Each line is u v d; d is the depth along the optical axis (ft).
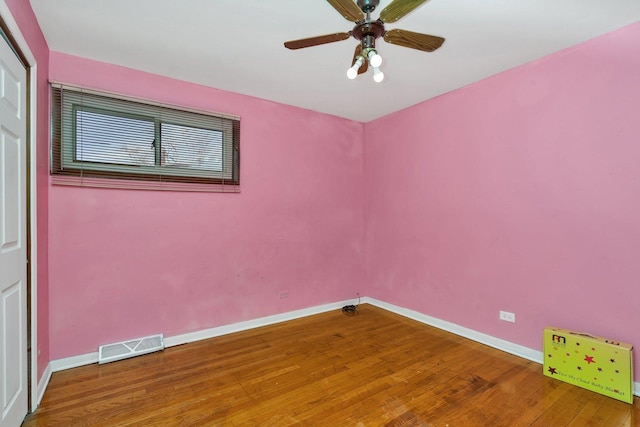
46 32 6.89
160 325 9.04
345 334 10.07
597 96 7.11
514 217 8.61
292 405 6.33
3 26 4.88
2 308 4.96
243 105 10.48
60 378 7.32
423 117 11.10
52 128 7.57
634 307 6.64
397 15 5.03
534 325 8.21
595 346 6.74
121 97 8.41
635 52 6.59
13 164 5.38
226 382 7.18
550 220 7.91
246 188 10.54
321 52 7.80
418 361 8.19
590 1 5.89
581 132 7.37
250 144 10.62
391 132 12.34
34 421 5.81
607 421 5.81
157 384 7.09
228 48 7.63
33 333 6.14
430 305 10.89
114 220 8.39
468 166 9.71
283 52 7.81
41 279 6.85
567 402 6.38
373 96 10.67
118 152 8.42
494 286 9.06
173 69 8.68
